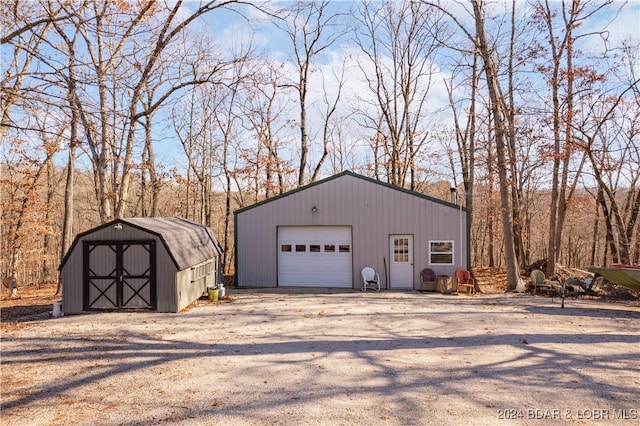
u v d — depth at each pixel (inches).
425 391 187.0
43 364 234.8
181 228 481.4
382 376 207.5
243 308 411.5
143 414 167.2
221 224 1286.9
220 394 186.7
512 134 631.2
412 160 1003.3
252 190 990.4
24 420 163.9
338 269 555.2
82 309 400.5
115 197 596.4
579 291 482.0
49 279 1071.6
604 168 673.0
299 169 993.5
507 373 209.6
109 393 190.4
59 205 856.3
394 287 539.2
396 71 1009.5
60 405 177.9
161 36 476.7
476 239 1237.7
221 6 429.4
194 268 450.0
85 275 401.7
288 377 207.9
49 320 369.4
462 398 178.7
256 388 193.3
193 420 160.6
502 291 546.6
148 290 397.1
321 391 188.4
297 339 283.4
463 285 497.4
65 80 274.2
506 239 554.9
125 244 401.1
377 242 543.5
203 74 555.2
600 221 982.4
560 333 291.6
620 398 178.1
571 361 228.1
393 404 173.2
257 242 573.0
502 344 264.1
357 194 548.4
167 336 295.9
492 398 178.5
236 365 228.1
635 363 224.4
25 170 733.3
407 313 372.2
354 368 220.4
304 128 980.6
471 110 839.1
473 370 214.8
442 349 254.5
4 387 199.6
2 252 748.6
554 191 642.8
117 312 397.1
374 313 373.1
